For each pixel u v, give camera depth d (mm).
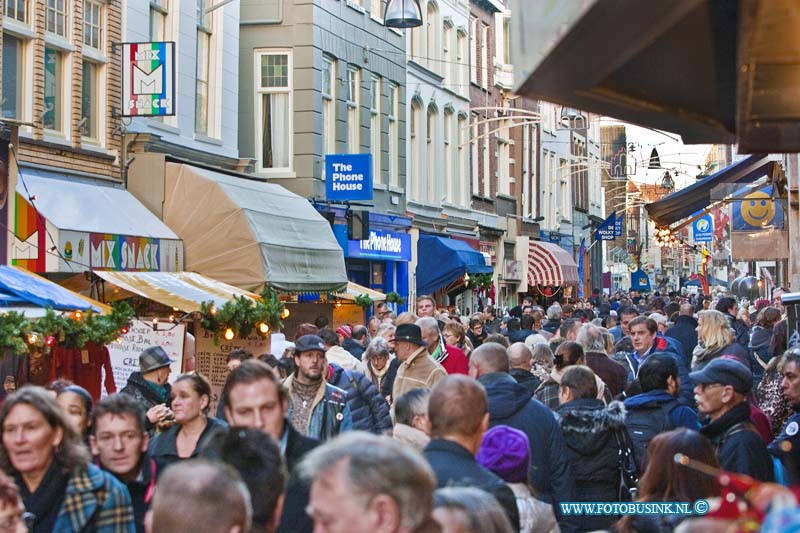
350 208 39219
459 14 54812
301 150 36938
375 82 43562
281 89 37031
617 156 78750
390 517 4211
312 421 12250
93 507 7395
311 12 36781
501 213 62938
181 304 18938
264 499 6094
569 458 10711
